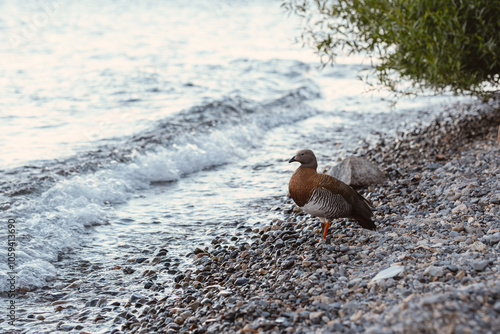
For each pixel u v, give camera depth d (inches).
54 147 665.0
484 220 343.0
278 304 270.8
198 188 566.9
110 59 1389.0
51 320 304.5
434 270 264.2
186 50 1582.2
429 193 430.0
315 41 601.0
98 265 384.2
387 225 371.9
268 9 2677.2
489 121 651.5
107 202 518.0
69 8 2513.5
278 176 597.0
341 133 780.0
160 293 332.2
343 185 342.6
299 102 960.9
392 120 826.8
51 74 1175.0
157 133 713.6
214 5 2812.5
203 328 261.9
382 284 262.5
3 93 984.3
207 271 355.3
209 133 733.9
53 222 445.1
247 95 1019.9
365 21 575.2
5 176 543.5
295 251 354.9
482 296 216.1
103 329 289.3
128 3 2795.3
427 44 514.0
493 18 528.4
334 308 251.6
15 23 1893.5
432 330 194.1
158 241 425.1
